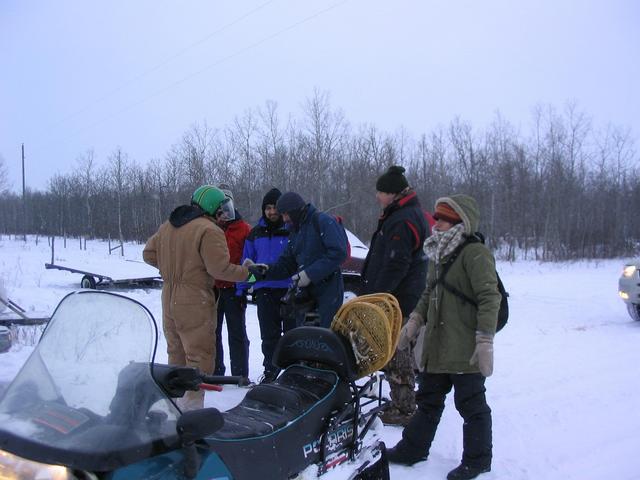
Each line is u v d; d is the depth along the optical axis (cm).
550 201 3350
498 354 755
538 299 1359
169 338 450
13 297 1157
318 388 320
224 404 517
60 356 245
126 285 1430
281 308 522
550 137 3628
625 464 417
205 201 459
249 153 3038
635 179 3741
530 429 485
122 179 4216
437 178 3734
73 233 4722
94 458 203
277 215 572
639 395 574
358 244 1102
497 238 3397
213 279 444
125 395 229
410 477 396
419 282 473
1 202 5744
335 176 3167
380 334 335
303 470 293
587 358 731
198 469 234
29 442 202
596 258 3142
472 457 394
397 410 487
